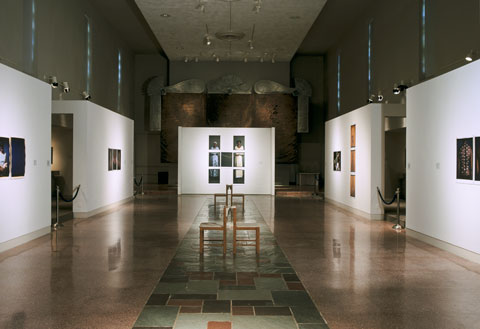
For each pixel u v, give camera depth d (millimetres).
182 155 24094
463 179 8297
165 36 24172
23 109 9719
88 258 8086
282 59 29109
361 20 22641
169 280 6578
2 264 7598
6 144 8945
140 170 30000
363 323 4852
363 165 14500
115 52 25453
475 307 5410
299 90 28609
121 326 4719
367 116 14047
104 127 15977
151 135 29969
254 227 8648
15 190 9297
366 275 6938
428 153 9773
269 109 28547
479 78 7805
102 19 23031
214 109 28484
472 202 7992
